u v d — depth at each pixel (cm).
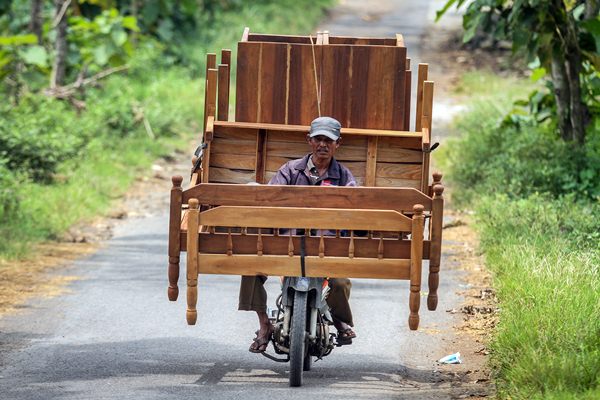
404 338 2792
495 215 4050
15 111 5956
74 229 4412
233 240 2272
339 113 2739
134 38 9156
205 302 3186
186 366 2511
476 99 8181
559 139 5012
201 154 2559
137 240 4241
